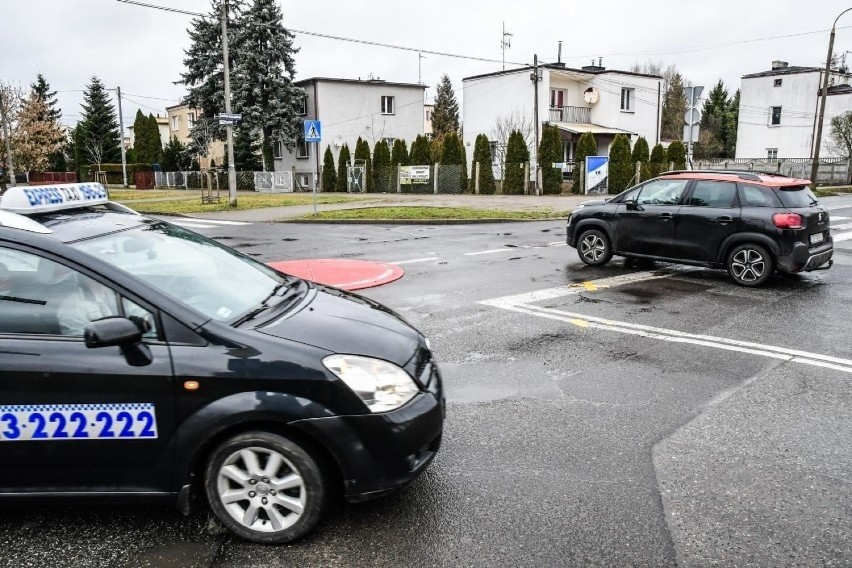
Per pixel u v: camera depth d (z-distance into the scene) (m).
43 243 3.13
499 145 42.16
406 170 34.69
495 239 14.70
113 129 63.19
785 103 48.84
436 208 22.25
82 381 2.96
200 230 16.80
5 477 3.07
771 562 2.90
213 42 43.59
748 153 51.47
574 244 11.10
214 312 3.26
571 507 3.36
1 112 45.56
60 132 55.38
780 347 6.20
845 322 7.14
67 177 56.94
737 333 6.71
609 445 4.09
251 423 3.01
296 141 43.62
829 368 5.57
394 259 11.62
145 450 3.02
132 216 4.12
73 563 2.94
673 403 4.80
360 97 44.00
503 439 4.18
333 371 3.02
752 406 4.73
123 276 3.10
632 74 42.38
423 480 3.65
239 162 49.66
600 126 42.75
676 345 6.28
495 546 3.03
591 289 8.97
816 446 4.07
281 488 3.05
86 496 3.09
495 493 3.50
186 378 2.95
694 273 10.21
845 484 3.59
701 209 9.52
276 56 42.44
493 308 7.82
